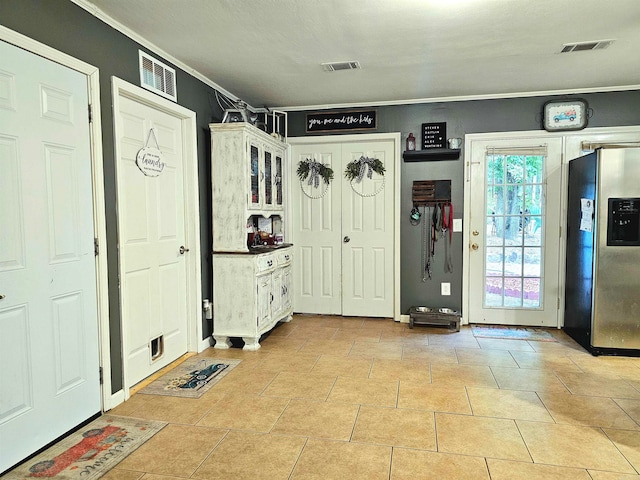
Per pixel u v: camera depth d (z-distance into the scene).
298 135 4.77
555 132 4.23
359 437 2.29
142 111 2.98
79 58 2.35
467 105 4.39
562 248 4.30
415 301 4.63
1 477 1.93
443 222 4.50
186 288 3.59
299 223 4.90
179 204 3.48
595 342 3.52
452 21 2.63
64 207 2.25
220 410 2.60
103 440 2.26
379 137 4.59
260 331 3.74
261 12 2.51
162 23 2.65
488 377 3.08
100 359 2.52
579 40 2.93
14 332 1.99
